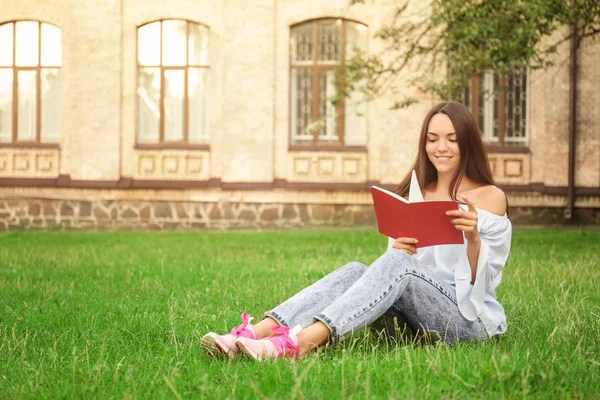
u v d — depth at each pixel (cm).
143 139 2144
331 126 2098
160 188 2111
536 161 2048
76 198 2131
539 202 2038
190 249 1452
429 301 472
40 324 635
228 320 639
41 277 998
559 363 423
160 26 2134
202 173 2117
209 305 732
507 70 1500
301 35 2097
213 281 911
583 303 698
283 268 1075
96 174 2128
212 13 2106
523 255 1259
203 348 465
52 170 2155
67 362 473
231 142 2095
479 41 1452
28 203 2145
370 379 402
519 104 2059
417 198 475
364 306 455
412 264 466
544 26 1420
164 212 2122
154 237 1795
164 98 2138
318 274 992
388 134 2061
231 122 2095
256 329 473
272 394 384
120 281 952
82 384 411
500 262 484
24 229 2145
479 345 477
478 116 2064
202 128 2134
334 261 1185
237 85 2094
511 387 380
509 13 1430
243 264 1149
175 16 2108
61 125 2155
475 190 500
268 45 2088
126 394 378
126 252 1386
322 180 2092
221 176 2111
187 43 2128
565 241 1562
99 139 2130
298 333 453
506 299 741
